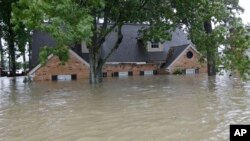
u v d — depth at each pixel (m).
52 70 31.75
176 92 17.42
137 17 24.64
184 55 37.75
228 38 16.45
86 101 14.88
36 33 34.84
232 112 11.16
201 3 23.50
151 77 31.92
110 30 24.59
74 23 17.53
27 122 10.60
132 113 11.54
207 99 14.36
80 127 9.62
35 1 16.75
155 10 24.80
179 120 10.16
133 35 38.94
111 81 27.06
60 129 9.46
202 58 25.23
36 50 33.31
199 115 10.82
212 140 7.89
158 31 24.77
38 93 18.94
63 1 17.16
